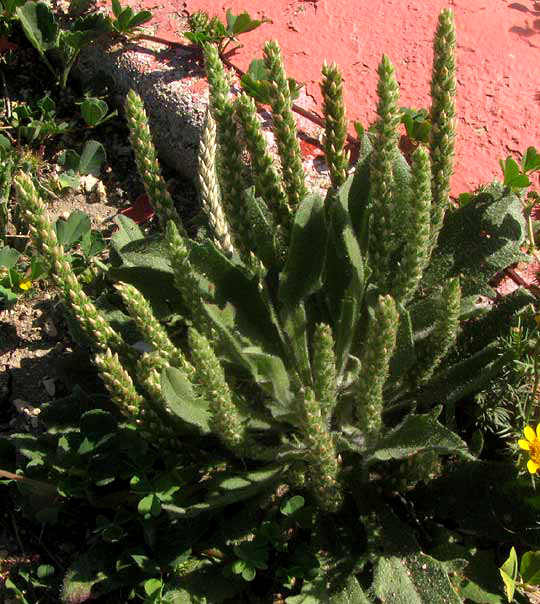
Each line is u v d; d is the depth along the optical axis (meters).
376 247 0.55
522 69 0.75
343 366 0.56
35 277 0.69
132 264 0.60
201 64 0.76
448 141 0.54
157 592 0.54
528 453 0.53
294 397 0.54
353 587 0.53
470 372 0.56
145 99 0.76
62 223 0.70
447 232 0.60
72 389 0.63
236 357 0.54
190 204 0.75
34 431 0.64
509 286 0.65
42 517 0.58
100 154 0.75
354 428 0.55
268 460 0.55
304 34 0.79
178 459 0.56
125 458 0.57
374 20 0.79
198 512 0.53
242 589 0.55
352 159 0.71
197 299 0.53
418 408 0.59
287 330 0.55
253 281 0.55
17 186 0.51
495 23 0.78
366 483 0.56
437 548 0.55
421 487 0.57
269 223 0.61
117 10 0.77
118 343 0.56
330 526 0.56
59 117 0.80
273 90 0.54
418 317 0.56
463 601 0.54
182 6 0.81
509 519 0.55
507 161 0.59
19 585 0.59
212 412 0.50
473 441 0.56
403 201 0.56
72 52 0.79
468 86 0.75
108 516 0.59
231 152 0.54
